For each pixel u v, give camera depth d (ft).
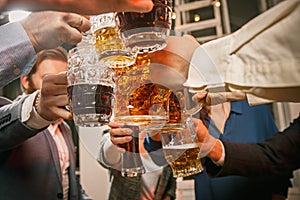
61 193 2.11
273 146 1.55
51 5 0.91
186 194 2.06
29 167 2.04
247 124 1.67
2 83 1.39
